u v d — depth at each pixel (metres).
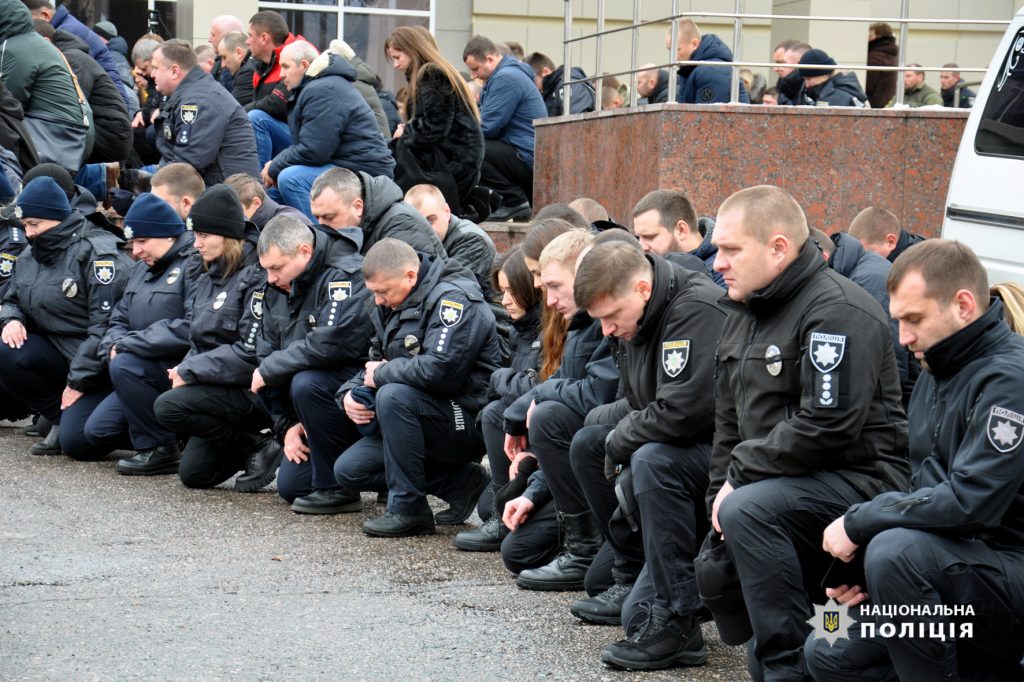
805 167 8.20
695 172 8.12
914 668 3.26
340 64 8.66
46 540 5.49
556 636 4.38
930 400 3.45
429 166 8.84
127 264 7.38
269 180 8.88
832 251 5.25
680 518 4.07
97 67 9.72
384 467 5.99
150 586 4.87
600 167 9.09
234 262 6.61
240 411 6.54
